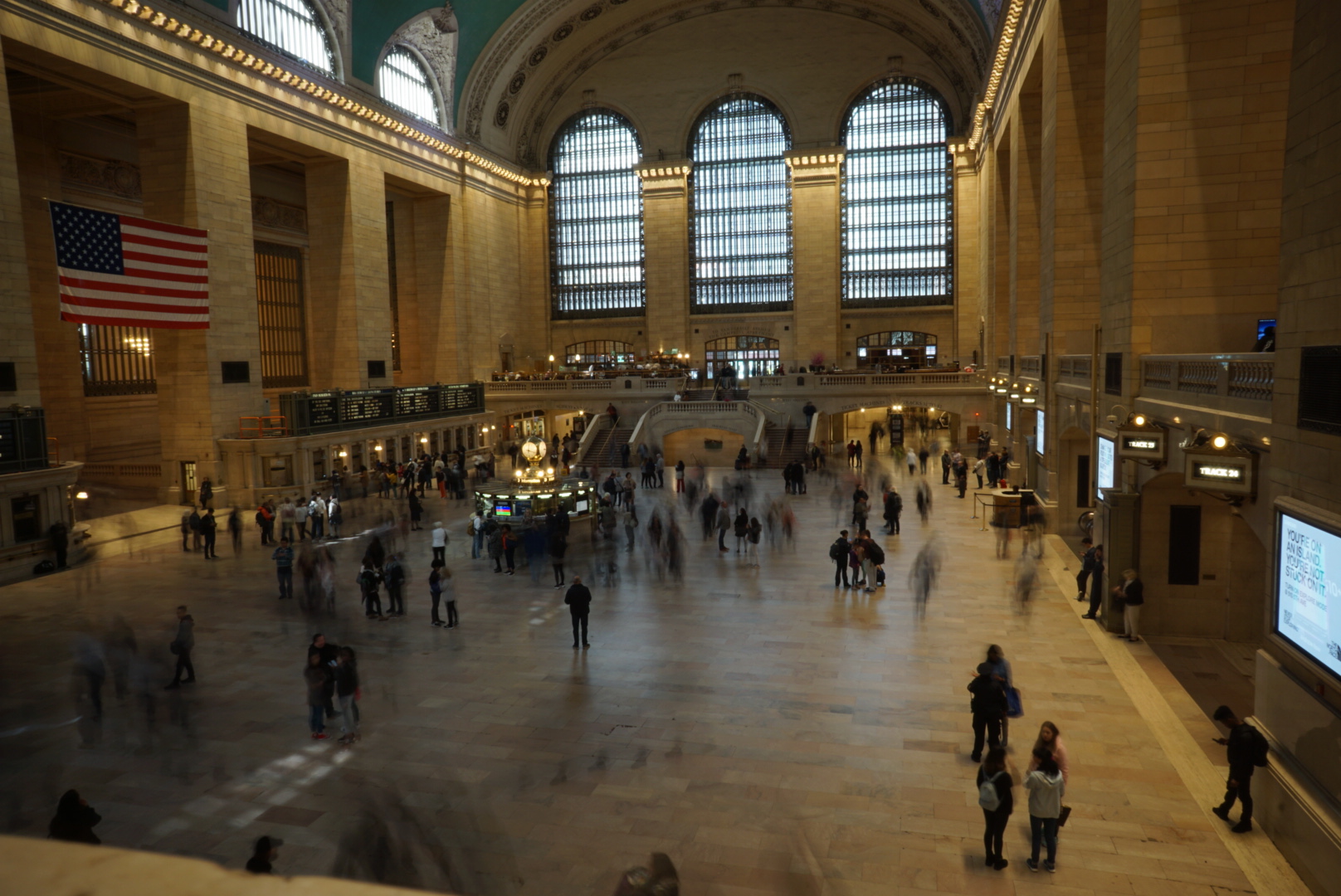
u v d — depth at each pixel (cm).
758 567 2038
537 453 2420
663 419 4056
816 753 1082
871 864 852
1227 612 1489
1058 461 2311
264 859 686
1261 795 898
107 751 1107
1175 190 1556
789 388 4328
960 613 1644
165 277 2562
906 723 1167
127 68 2622
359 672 1373
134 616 1703
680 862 855
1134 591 1455
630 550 2216
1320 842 778
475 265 4856
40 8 2359
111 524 2597
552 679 1335
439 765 1059
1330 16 798
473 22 4466
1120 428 1405
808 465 3650
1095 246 2314
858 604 1714
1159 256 1568
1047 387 2364
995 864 841
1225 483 1002
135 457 3469
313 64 3556
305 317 4522
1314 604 826
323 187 3775
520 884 817
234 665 1420
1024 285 3009
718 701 1246
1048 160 2434
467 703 1249
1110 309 1747
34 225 2972
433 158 4444
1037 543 2228
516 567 2083
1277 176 1519
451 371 4709
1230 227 1540
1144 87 1557
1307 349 844
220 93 2981
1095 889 810
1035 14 2644
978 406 4141
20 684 1351
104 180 3300
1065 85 2298
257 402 3123
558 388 4575
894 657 1413
